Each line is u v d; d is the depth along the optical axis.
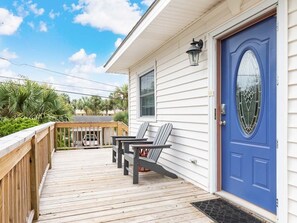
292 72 2.16
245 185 2.84
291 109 2.17
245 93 2.85
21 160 2.00
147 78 6.04
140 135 5.36
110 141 8.23
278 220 2.27
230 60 3.09
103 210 2.68
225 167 3.19
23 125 5.84
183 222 2.37
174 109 4.34
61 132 7.46
